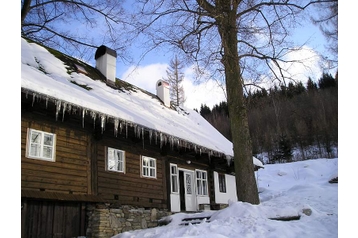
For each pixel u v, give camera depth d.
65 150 9.20
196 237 6.31
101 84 12.84
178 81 31.97
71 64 12.68
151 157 12.59
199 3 10.23
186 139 12.03
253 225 7.49
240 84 10.48
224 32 10.08
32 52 11.30
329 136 40.41
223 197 16.56
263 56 10.48
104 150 10.52
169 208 12.70
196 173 15.16
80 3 12.44
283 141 43.12
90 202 9.68
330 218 8.55
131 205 11.00
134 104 13.02
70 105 8.10
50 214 8.62
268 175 32.00
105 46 14.08
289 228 7.49
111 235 9.76
